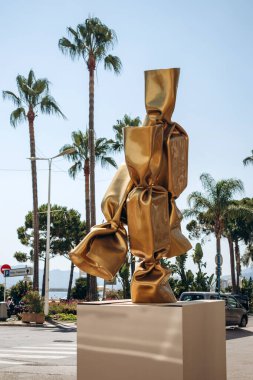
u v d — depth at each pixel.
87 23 35.34
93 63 35.28
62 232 60.50
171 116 6.20
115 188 6.14
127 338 5.38
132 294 5.91
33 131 38.41
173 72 6.04
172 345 5.21
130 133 5.81
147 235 5.77
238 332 22.62
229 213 39.34
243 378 10.33
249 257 60.50
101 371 5.45
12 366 12.17
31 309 27.59
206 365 5.72
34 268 36.41
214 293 24.14
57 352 14.97
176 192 6.27
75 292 50.59
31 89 38.06
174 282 44.72
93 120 34.97
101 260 5.89
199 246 52.22
